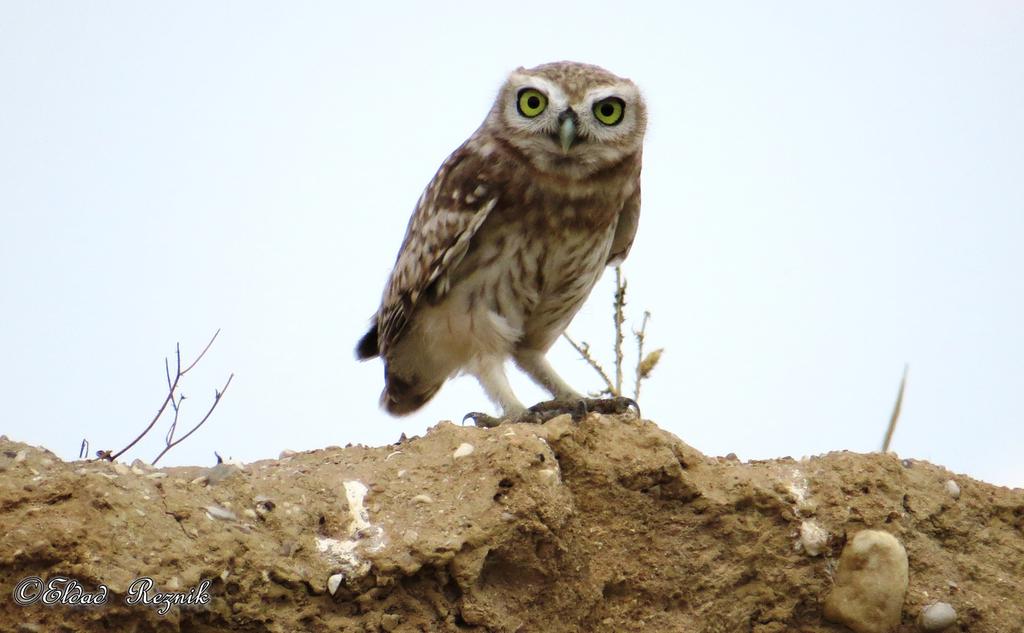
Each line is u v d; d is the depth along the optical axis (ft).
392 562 31.78
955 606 35.94
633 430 35.68
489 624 32.63
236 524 31.42
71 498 29.91
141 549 29.55
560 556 33.60
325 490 33.19
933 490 37.19
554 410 40.65
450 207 44.70
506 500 33.12
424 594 32.45
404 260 46.19
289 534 31.78
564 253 45.27
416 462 34.47
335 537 32.27
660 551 35.17
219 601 30.14
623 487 34.99
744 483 35.73
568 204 44.60
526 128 44.37
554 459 34.06
